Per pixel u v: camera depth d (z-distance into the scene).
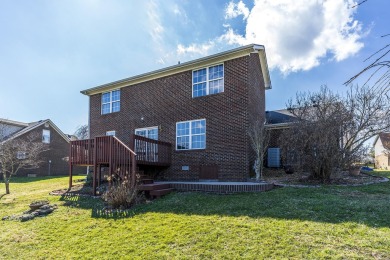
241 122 11.04
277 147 13.82
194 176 11.83
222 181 10.86
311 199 6.80
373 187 8.40
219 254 4.29
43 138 25.44
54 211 7.83
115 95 15.44
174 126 12.79
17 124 24.38
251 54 11.80
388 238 4.20
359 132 10.21
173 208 7.08
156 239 5.12
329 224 4.95
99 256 4.66
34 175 23.42
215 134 11.59
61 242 5.46
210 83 12.05
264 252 4.16
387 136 25.66
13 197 10.76
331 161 9.23
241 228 5.17
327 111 9.95
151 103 13.74
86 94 16.56
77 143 11.11
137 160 9.84
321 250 4.02
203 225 5.55
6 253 5.11
